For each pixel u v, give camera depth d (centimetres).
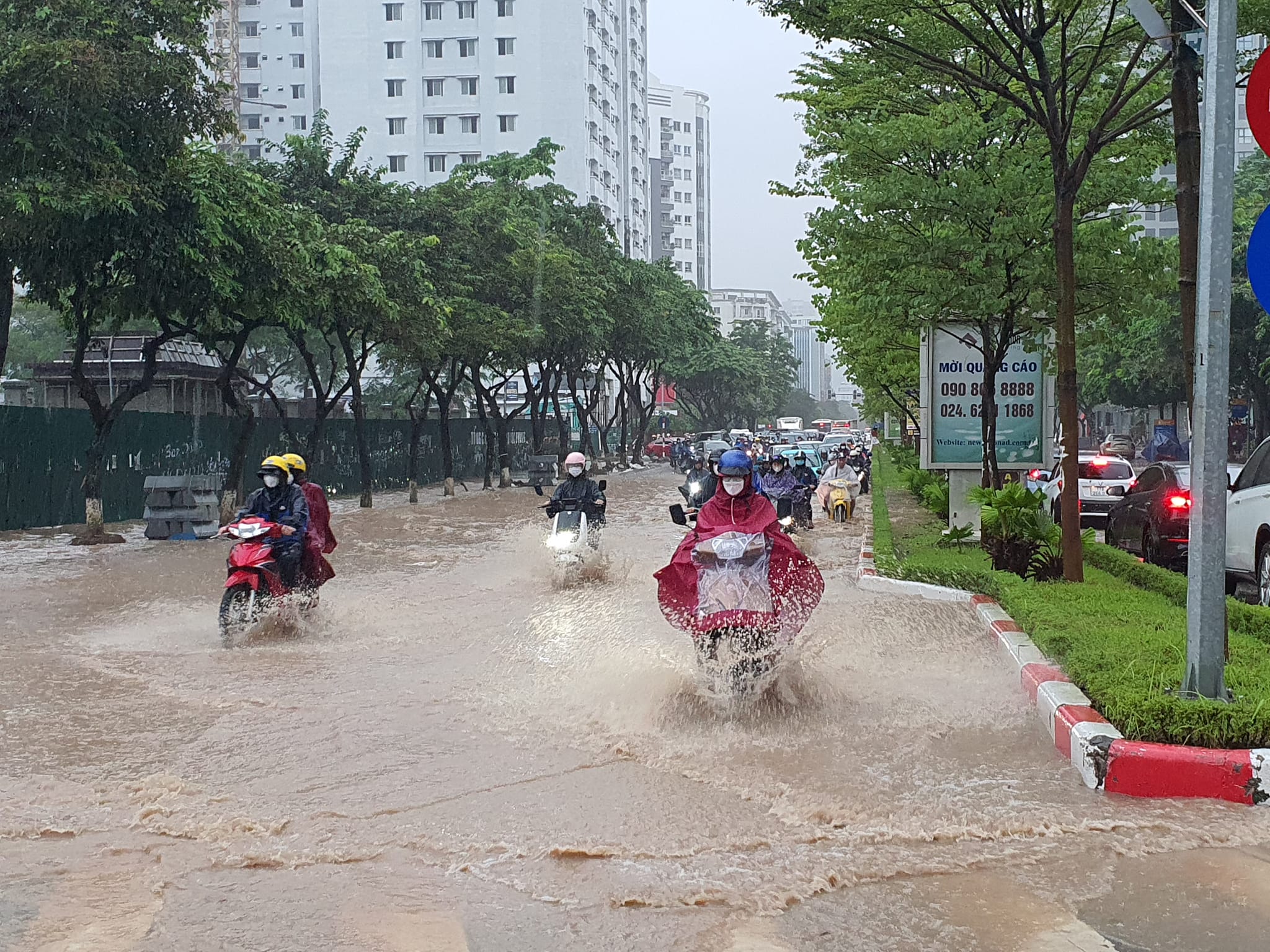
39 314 5716
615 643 949
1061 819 514
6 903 429
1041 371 1741
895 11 1134
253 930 404
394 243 2727
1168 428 5631
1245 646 792
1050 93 1112
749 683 701
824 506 2581
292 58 9175
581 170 8181
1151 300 1440
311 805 542
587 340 4578
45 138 1728
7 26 1736
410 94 8200
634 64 10344
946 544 1655
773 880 446
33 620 1150
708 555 720
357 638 1020
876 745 639
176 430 2855
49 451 2406
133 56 1780
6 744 657
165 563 1720
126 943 395
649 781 575
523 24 8112
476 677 838
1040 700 702
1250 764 540
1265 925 405
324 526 1134
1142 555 1586
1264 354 4400
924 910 420
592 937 398
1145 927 405
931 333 1747
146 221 1845
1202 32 740
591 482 1462
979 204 1379
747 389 9412
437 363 3494
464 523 2522
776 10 1162
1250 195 4412
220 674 863
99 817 526
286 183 3064
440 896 434
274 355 5550
